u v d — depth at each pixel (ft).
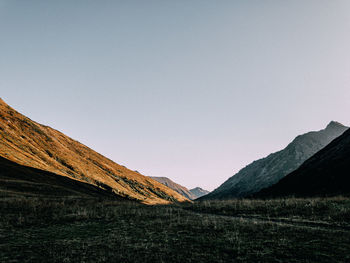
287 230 50.21
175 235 49.70
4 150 264.31
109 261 33.73
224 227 55.62
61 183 244.83
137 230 55.72
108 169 576.20
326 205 76.54
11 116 458.50
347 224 55.21
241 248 38.81
